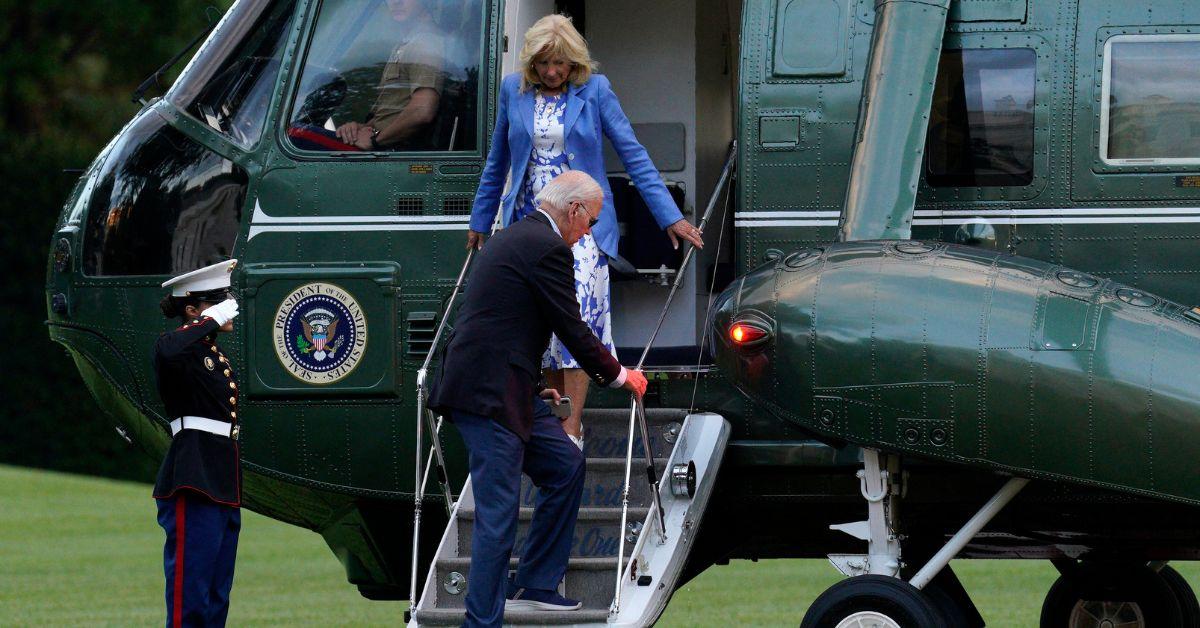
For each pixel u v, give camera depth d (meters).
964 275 22.50
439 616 22.19
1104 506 26.38
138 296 27.22
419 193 26.59
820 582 46.12
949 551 23.52
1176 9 25.30
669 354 27.73
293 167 26.89
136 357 27.25
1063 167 25.44
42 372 78.50
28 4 87.88
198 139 27.36
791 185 25.88
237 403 26.05
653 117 28.81
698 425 25.14
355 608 39.09
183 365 24.45
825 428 22.56
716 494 26.52
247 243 26.89
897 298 22.38
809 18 26.09
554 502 22.12
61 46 88.06
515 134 23.55
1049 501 25.67
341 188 26.73
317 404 26.75
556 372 23.88
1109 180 25.31
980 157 25.67
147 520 61.12
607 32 28.95
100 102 88.25
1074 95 25.44
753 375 22.94
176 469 24.47
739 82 26.16
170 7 89.25
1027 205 25.52
